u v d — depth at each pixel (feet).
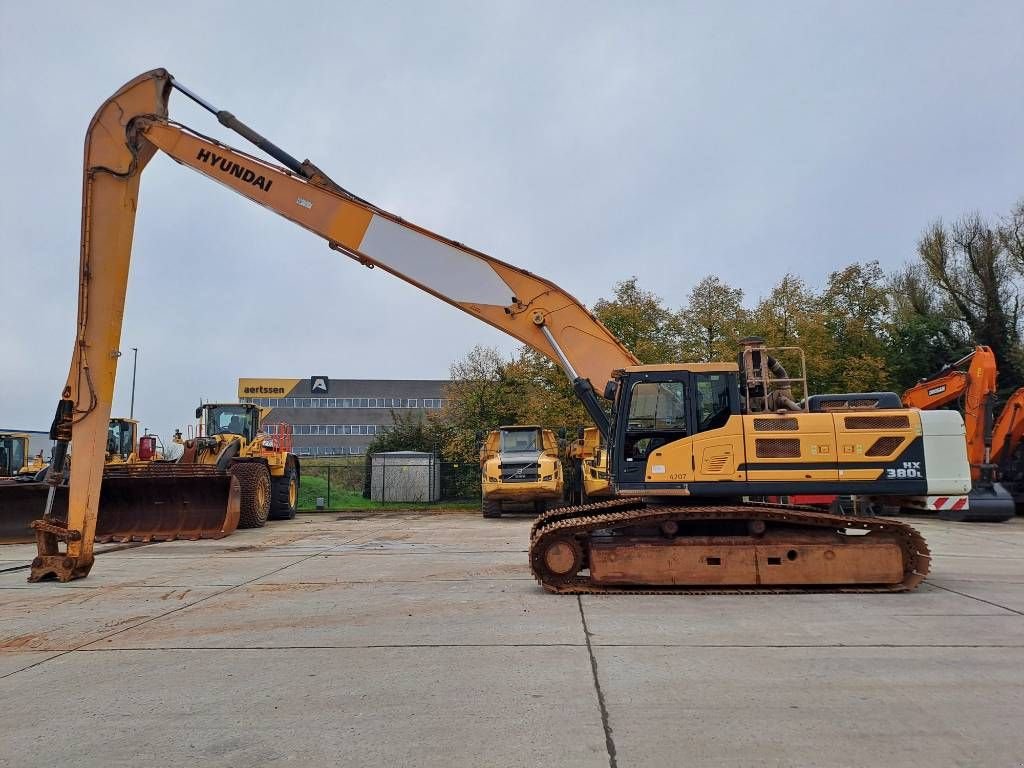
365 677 16.83
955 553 38.83
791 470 27.14
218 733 13.55
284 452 68.59
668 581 26.91
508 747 12.71
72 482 32.22
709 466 27.53
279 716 14.38
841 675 16.60
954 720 13.84
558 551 27.71
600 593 26.68
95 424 32.53
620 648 19.04
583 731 13.39
